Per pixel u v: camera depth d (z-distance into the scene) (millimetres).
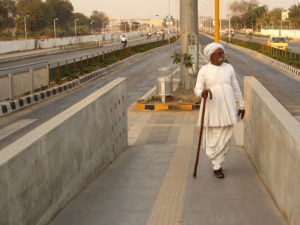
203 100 4945
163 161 6164
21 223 3111
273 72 25359
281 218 3713
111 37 89312
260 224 3598
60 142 4020
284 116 4004
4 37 57250
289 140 3457
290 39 80562
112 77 23641
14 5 96062
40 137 3496
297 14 106000
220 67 4973
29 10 81000
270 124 4375
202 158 6238
